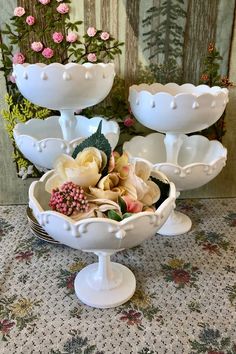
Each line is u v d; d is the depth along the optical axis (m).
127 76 0.96
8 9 0.88
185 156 0.99
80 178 0.54
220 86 0.97
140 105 0.78
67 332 0.61
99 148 0.60
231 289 0.71
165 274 0.76
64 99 0.70
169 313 0.65
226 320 0.63
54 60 0.92
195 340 0.59
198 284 0.73
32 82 0.68
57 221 0.54
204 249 0.85
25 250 0.84
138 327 0.62
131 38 0.92
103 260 0.69
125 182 0.57
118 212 0.54
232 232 0.92
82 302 0.68
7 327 0.62
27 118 0.98
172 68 0.95
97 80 0.69
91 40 0.91
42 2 0.87
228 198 1.11
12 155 1.03
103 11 0.89
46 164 0.80
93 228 0.52
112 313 0.65
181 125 0.77
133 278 0.73
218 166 0.83
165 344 0.58
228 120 1.02
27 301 0.68
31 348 0.58
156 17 0.90
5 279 0.74
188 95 0.71
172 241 0.88
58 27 0.90
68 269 0.78
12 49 0.92
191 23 0.91
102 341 0.59
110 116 0.99
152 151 0.99
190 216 1.00
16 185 1.06
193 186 0.84
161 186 0.63
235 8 0.90
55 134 0.96
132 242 0.56
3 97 0.96
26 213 1.01
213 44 0.94
